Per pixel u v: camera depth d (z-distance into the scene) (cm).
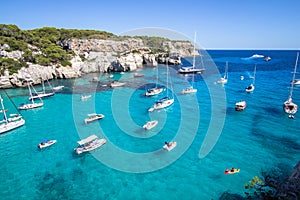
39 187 2195
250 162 2534
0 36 8675
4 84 6912
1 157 2838
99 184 2225
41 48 9506
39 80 7750
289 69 10938
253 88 6212
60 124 3966
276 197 1406
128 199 2002
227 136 3234
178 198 1989
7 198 2041
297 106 4572
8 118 4338
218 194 2020
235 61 15538
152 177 2308
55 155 2845
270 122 3766
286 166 2431
